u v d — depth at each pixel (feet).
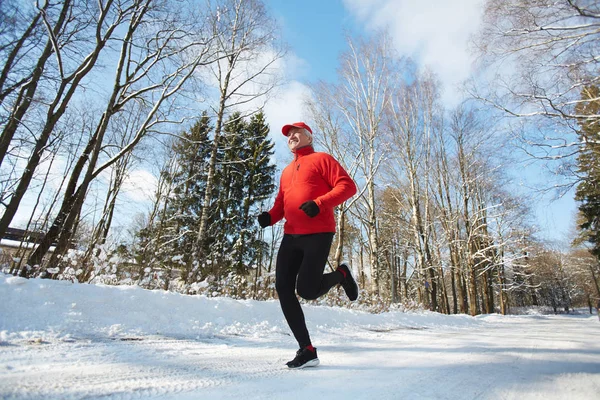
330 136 46.39
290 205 6.59
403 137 55.47
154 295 11.52
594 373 5.56
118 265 18.44
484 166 58.29
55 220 19.49
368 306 31.58
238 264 50.70
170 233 46.78
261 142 63.72
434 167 61.98
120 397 3.44
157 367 5.08
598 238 77.97
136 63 24.91
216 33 29.01
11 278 9.05
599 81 22.93
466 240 59.98
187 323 10.98
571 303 155.43
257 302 14.94
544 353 8.21
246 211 59.67
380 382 4.58
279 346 8.77
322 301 26.91
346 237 64.49
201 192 54.75
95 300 9.85
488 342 11.03
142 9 23.49
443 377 5.03
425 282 54.60
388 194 63.05
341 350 8.14
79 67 22.45
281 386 4.24
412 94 58.44
